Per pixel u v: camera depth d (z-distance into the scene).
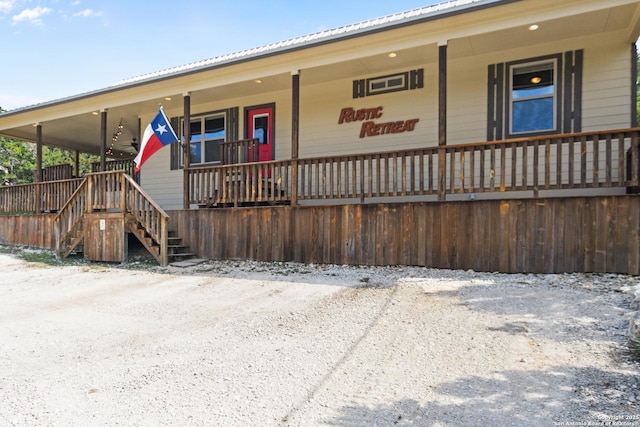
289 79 9.20
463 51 7.91
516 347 3.44
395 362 3.31
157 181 12.03
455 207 6.61
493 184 6.42
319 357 3.50
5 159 24.17
